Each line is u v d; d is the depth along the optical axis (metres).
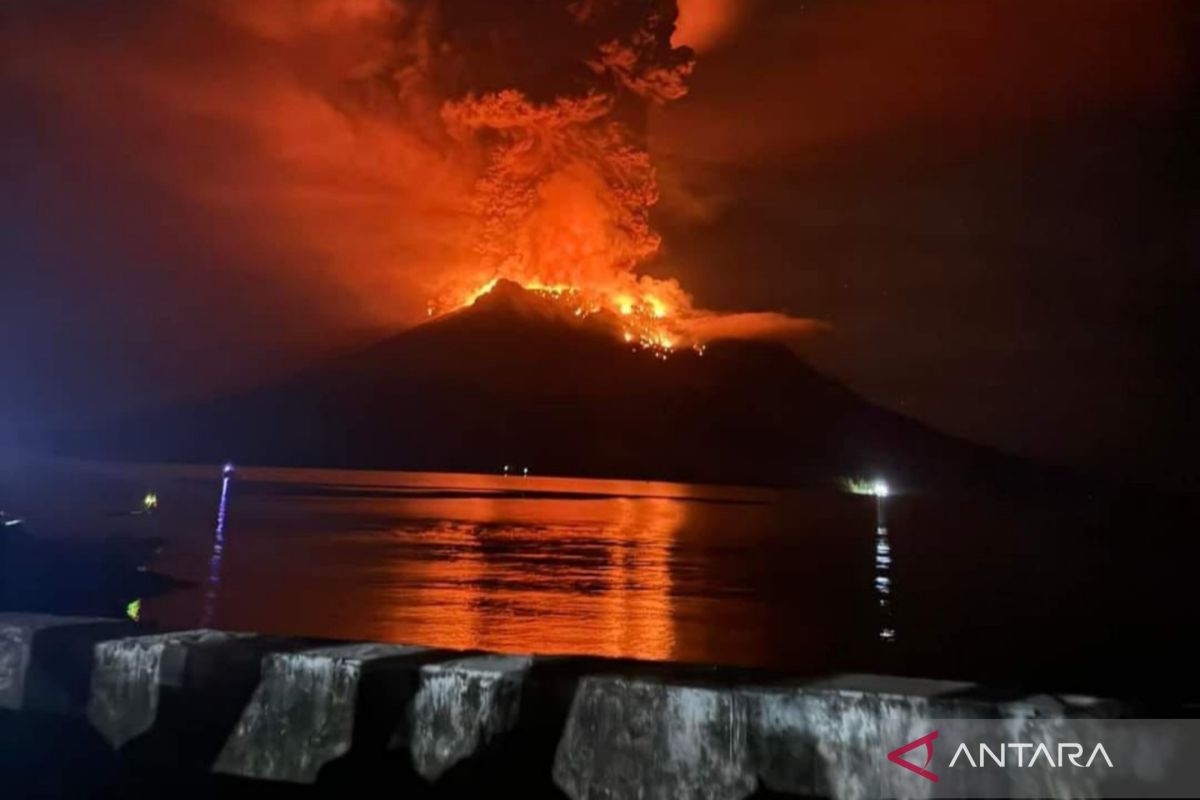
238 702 3.69
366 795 3.48
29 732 3.90
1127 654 13.12
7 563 14.90
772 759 3.14
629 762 3.25
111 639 3.92
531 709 3.37
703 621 15.52
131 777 3.75
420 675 3.50
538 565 23.86
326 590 17.70
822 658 12.52
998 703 3.01
